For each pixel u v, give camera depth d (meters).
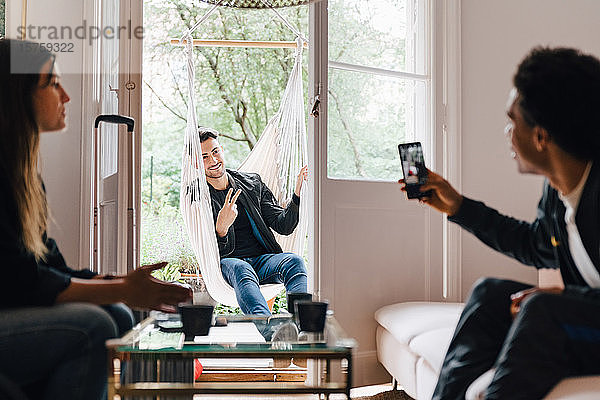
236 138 5.93
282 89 5.93
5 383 1.23
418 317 2.28
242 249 3.64
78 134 2.81
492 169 3.02
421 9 3.04
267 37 5.85
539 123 1.31
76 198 2.80
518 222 1.66
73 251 2.79
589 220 1.27
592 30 3.08
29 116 1.46
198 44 3.95
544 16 3.07
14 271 1.31
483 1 3.04
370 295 2.78
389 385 2.88
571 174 1.33
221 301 3.55
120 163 2.40
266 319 1.81
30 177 1.44
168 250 5.07
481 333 1.32
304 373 2.97
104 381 1.38
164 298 1.46
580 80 1.29
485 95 3.03
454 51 2.99
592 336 1.05
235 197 3.60
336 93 2.76
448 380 1.28
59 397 1.33
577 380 1.02
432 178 1.71
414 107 3.01
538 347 1.03
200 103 5.86
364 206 2.78
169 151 5.94
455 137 2.98
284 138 3.94
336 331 1.56
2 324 1.24
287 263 3.35
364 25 2.86
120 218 2.39
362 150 2.84
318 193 2.67
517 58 3.06
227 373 2.96
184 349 1.37
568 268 1.42
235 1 1.75
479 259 3.00
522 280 3.03
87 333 1.34
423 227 2.93
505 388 1.01
